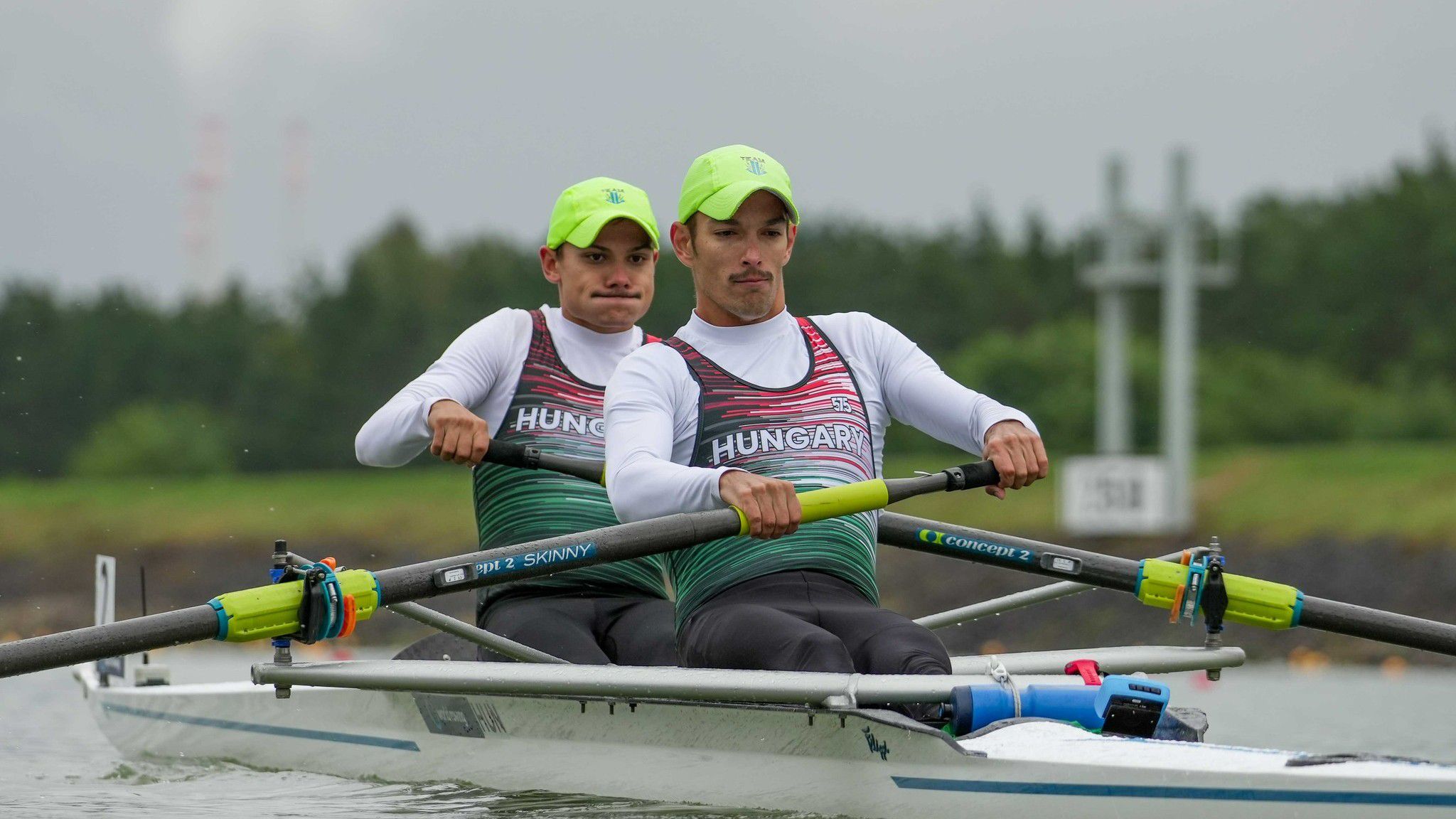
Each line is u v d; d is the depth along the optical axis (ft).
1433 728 111.65
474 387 83.61
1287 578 360.28
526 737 69.72
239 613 63.00
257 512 527.81
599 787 66.95
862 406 70.28
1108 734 56.85
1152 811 50.42
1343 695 153.99
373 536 495.82
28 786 78.23
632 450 64.59
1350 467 453.99
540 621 77.92
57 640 60.18
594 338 87.35
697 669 60.90
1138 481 385.70
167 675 99.30
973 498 464.65
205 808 69.41
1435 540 355.36
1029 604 82.89
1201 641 271.08
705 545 67.26
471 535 488.02
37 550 493.36
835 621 63.62
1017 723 55.83
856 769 57.62
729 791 61.93
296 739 82.23
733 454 67.26
